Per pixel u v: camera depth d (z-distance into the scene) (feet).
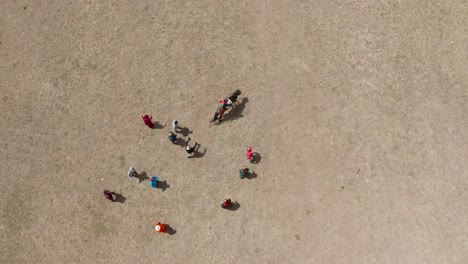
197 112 69.46
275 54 73.00
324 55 72.54
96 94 71.20
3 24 77.46
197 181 65.10
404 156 65.05
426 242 60.13
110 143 67.87
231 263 60.54
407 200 62.54
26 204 64.69
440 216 61.46
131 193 64.80
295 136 67.21
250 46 73.77
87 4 78.18
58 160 67.15
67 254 61.82
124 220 63.31
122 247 61.93
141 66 72.90
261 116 68.80
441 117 67.26
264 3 77.00
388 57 71.82
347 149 65.87
